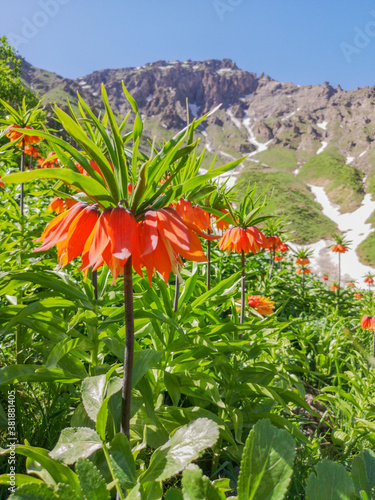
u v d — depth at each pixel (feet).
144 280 7.74
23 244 9.04
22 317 5.70
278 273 26.09
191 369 7.46
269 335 8.68
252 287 21.76
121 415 4.42
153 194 4.26
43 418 6.52
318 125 596.29
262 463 3.30
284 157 504.43
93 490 3.44
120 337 6.90
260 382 7.95
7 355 8.79
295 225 280.72
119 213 3.87
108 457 3.65
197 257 4.24
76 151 4.07
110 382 4.25
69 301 6.10
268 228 23.43
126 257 3.63
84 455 3.65
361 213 314.55
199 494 3.19
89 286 6.89
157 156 4.18
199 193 7.10
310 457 7.18
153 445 6.11
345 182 372.38
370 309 12.44
